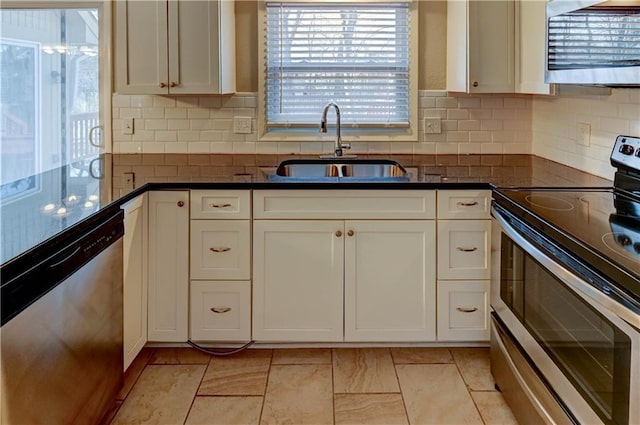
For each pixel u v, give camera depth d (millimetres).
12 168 3225
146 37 2689
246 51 3039
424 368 2387
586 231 1473
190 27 2686
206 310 2426
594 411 1317
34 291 1299
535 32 2469
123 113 3076
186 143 3092
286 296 2418
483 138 3104
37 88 3186
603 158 2332
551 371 1590
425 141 3102
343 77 3068
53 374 1408
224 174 2523
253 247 2387
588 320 1348
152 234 2369
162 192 2344
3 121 3205
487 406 2082
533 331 1743
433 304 2424
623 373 1178
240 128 3072
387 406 2088
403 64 3068
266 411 2055
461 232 2377
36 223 1553
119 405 2082
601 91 2336
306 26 3027
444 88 3084
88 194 2035
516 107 3086
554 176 2438
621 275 1173
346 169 2977
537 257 1634
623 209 1757
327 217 2365
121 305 1990
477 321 2438
